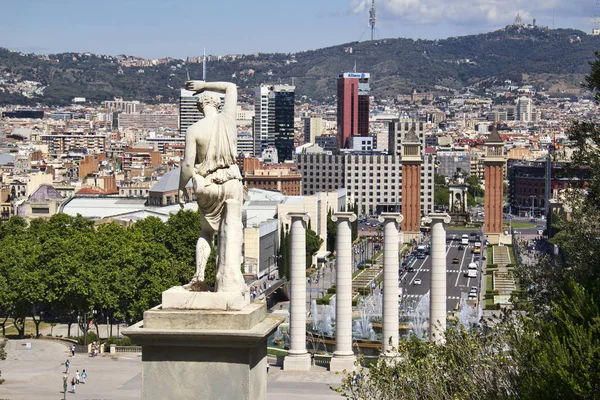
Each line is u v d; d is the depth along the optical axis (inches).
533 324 3430.1
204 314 1724.9
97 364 7588.6
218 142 1812.3
